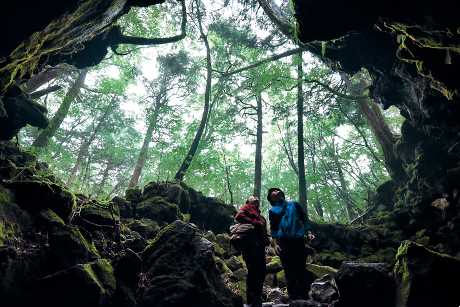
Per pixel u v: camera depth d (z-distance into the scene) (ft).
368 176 94.27
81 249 17.33
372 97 51.16
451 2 23.11
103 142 99.60
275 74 60.70
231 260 31.68
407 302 15.28
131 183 73.56
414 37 29.60
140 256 19.83
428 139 47.83
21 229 16.63
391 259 40.16
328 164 91.97
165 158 68.64
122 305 16.62
